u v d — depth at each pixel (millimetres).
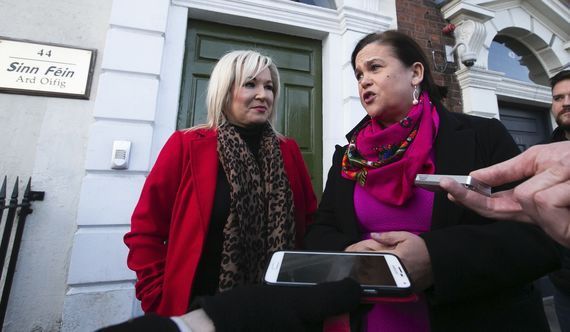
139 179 1878
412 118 889
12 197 1588
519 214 495
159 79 2047
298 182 1288
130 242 1020
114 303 1735
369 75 965
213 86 1234
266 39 2553
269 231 1078
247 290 412
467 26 2973
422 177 570
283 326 374
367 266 555
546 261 661
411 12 2908
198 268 1003
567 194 400
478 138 871
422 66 972
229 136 1154
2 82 1797
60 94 1873
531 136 3594
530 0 3473
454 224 773
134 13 2012
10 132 1795
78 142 1876
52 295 1709
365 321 811
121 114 1892
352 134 1167
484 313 713
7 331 1617
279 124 2471
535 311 736
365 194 948
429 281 669
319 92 2623
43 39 1922
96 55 1986
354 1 2635
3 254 1534
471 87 2906
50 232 1752
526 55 3756
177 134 1182
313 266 557
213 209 1044
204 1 2271
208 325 369
